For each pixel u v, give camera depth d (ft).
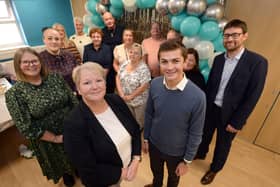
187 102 3.24
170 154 4.05
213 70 4.97
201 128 3.48
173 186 4.89
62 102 4.44
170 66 3.05
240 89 4.38
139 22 9.17
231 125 4.68
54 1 11.76
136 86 6.28
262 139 7.19
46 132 4.28
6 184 5.83
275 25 5.81
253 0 5.98
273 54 6.10
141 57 6.28
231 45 4.22
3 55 10.12
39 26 11.45
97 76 2.85
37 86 4.05
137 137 3.73
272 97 6.53
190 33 5.98
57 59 5.91
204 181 5.74
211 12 5.69
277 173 6.16
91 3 9.34
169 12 6.50
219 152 5.32
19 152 7.12
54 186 5.74
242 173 6.14
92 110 3.01
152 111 4.11
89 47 8.27
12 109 3.85
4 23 10.39
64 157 4.93
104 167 3.16
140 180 5.90
